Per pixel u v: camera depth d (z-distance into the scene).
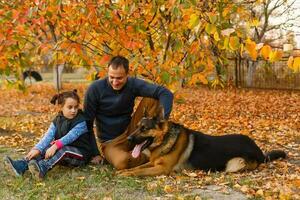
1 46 7.57
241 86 24.84
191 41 7.70
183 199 4.59
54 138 5.82
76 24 7.25
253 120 11.53
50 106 15.45
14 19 7.03
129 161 5.88
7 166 5.53
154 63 7.35
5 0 7.27
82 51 7.41
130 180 5.32
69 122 5.79
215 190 4.99
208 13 5.63
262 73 24.28
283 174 5.69
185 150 5.71
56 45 7.32
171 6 6.33
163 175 5.58
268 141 8.44
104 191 4.97
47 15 6.97
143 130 5.53
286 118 12.04
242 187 4.95
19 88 9.10
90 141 6.06
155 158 5.68
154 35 7.91
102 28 7.22
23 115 13.08
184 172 5.61
